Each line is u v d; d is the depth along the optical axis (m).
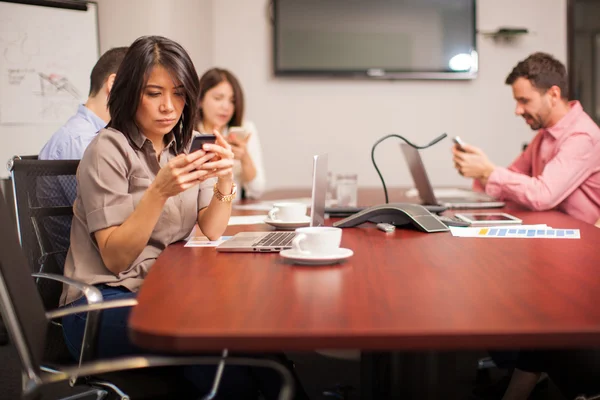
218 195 1.68
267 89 4.88
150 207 1.43
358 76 4.79
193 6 4.27
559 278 1.15
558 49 4.91
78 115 2.22
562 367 1.39
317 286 1.10
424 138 4.91
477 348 0.83
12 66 3.58
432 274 1.19
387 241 1.62
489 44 4.87
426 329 0.84
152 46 1.54
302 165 4.93
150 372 1.31
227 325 0.86
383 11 4.76
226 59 4.85
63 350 1.49
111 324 1.37
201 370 1.31
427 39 4.77
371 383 1.49
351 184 2.50
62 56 3.67
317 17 4.77
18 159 1.58
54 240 1.62
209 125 3.32
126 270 1.54
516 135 4.92
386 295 1.03
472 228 1.85
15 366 2.66
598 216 2.54
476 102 4.89
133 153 1.58
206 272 1.23
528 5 4.87
